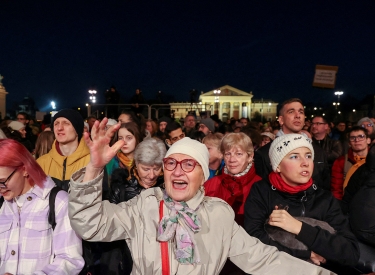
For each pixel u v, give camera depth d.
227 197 3.03
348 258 2.17
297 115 4.18
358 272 2.40
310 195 2.42
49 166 3.29
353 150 4.38
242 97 62.91
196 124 9.94
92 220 1.67
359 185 3.49
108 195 3.04
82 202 1.63
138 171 2.85
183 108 21.97
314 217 2.38
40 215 1.93
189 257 1.68
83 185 1.61
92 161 1.62
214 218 1.84
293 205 2.42
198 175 1.83
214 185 3.19
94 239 1.72
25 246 1.90
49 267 1.83
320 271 1.89
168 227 1.71
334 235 2.19
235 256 1.91
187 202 1.83
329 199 2.44
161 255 1.72
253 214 2.46
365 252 2.38
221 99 62.66
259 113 68.88
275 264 1.90
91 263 2.27
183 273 1.71
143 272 1.73
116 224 1.79
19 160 1.85
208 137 3.86
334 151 6.25
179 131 5.40
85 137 1.58
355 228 2.42
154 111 13.56
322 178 4.02
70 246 1.92
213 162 3.82
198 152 1.85
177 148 1.85
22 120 8.59
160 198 1.84
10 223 1.93
